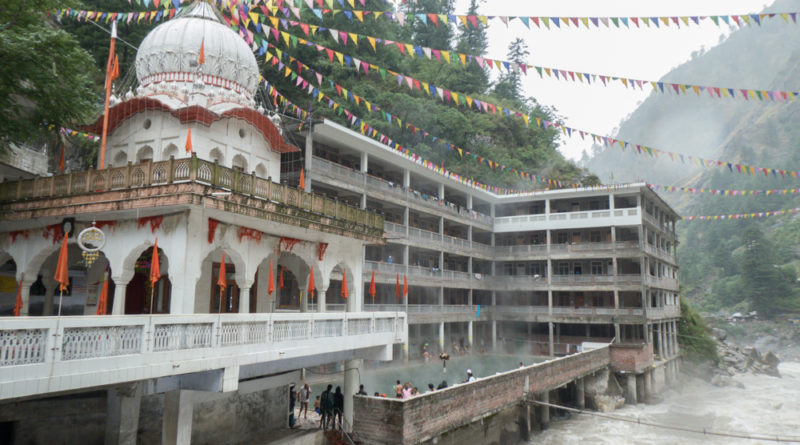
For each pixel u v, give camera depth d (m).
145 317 11.98
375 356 21.81
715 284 133.62
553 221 53.50
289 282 27.17
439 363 43.84
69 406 18.08
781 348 98.69
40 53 17.06
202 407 19.16
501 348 53.62
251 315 15.08
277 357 15.93
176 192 14.55
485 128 68.50
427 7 77.00
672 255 64.38
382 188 41.25
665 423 34.41
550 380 31.27
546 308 51.72
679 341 61.03
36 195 17.00
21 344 9.75
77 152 29.50
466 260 55.50
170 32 20.17
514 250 55.12
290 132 34.84
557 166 73.31
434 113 60.00
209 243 15.90
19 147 21.89
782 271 118.94
